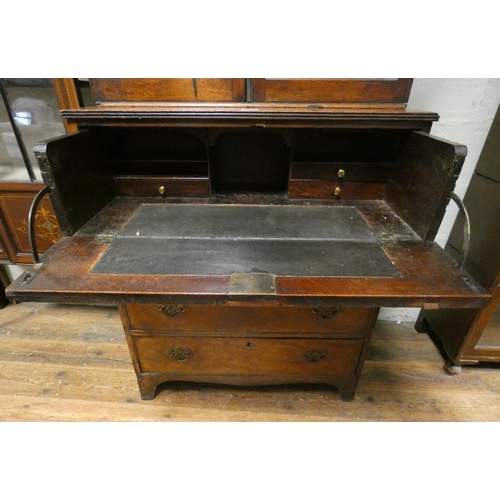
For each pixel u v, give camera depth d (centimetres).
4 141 119
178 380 115
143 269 71
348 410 117
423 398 122
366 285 67
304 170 105
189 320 98
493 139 113
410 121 90
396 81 94
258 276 69
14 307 167
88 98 118
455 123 119
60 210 82
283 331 100
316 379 113
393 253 79
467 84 112
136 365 109
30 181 125
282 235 86
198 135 99
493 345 125
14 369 131
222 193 114
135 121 90
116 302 66
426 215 84
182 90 96
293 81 95
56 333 150
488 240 112
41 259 75
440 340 139
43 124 116
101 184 100
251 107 95
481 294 65
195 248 80
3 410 115
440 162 78
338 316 97
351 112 89
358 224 93
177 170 110
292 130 98
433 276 71
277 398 121
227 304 66
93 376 129
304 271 71
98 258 75
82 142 90
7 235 137
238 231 88
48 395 121
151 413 115
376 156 111
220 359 108
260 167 118
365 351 105
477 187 120
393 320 163
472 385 128
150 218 95
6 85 109
